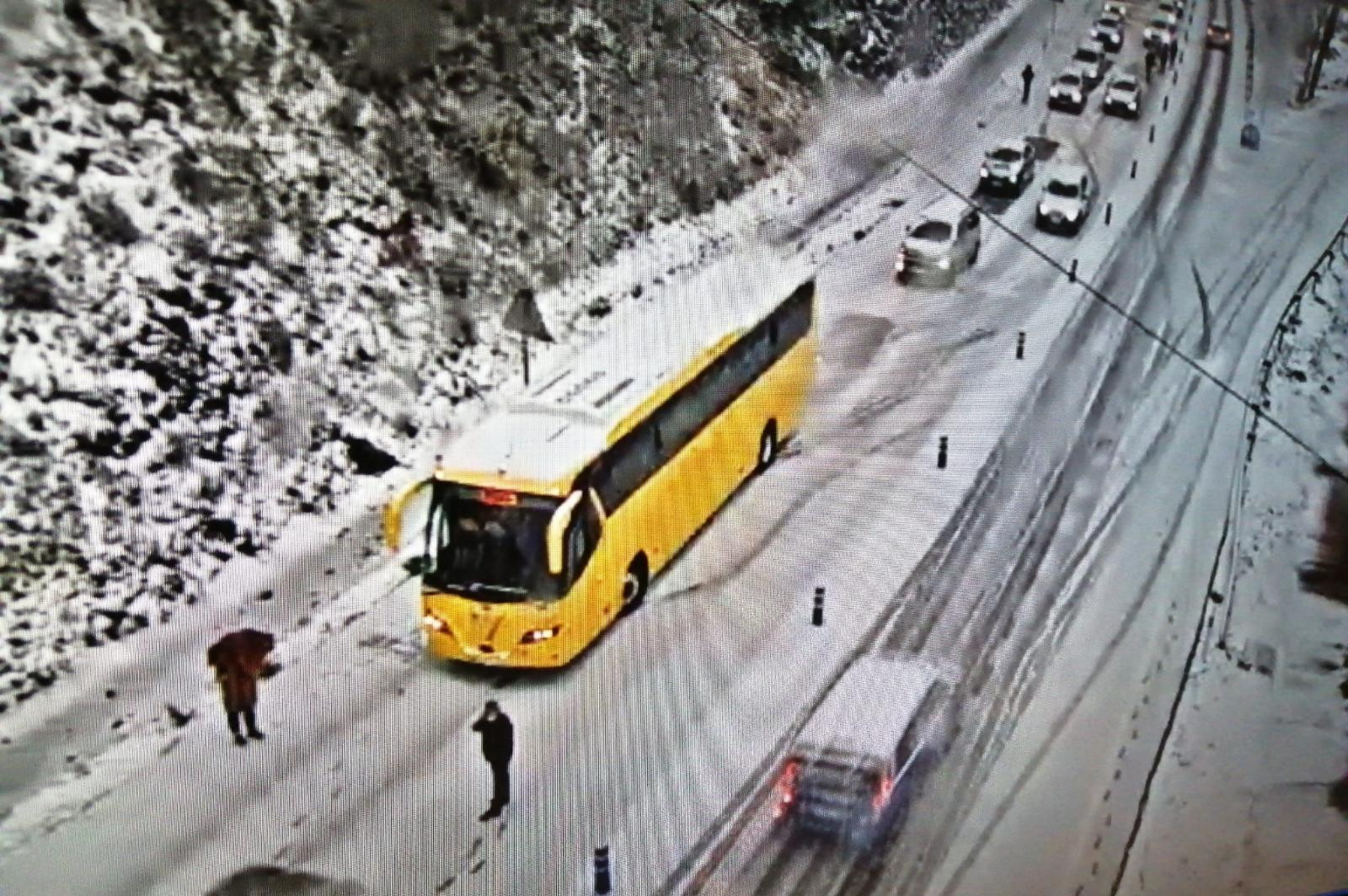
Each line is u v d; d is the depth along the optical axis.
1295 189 40.59
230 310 19.64
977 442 23.89
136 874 13.19
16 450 16.66
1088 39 52.75
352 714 15.86
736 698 16.50
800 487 22.16
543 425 17.09
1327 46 52.22
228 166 20.70
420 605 17.12
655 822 14.33
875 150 39.16
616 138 29.59
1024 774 15.44
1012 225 35.31
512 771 15.00
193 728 15.45
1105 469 23.25
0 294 17.22
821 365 26.56
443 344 22.59
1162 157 42.44
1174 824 14.92
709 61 34.81
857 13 43.50
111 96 19.72
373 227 22.58
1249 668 18.17
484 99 26.31
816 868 13.78
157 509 17.75
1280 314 31.19
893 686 15.84
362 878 13.30
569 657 16.72
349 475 20.11
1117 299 31.09
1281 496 23.16
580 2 30.50
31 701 15.49
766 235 32.47
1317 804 15.53
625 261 27.84
